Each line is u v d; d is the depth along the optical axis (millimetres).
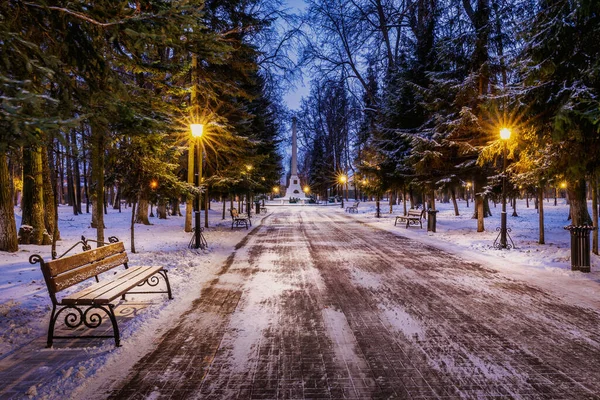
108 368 3725
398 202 68312
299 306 5828
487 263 9547
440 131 17172
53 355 4031
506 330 4785
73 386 3352
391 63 27000
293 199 61625
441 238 14961
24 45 3873
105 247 5898
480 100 15266
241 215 22406
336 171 64375
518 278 7801
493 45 15633
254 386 3383
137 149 9773
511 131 10430
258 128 25641
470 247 12383
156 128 5621
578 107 7805
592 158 8766
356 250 11883
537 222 22391
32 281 7246
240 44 15227
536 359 3934
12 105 3088
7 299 6004
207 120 15086
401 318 5262
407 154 20188
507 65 11438
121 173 10320
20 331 4652
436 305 5887
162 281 7418
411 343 4371
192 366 3777
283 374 3611
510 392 3275
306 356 4016
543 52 8484
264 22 16156
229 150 17672
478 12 15891
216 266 9125
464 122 15219
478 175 16547
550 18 8375
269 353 4090
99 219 8547
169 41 4926
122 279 5500
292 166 63219
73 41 4832
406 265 9305
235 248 12289
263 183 29484
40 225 12328
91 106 5031
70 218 28031
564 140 8883
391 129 20906
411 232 17422
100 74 5148
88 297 4406
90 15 4539
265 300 6160
